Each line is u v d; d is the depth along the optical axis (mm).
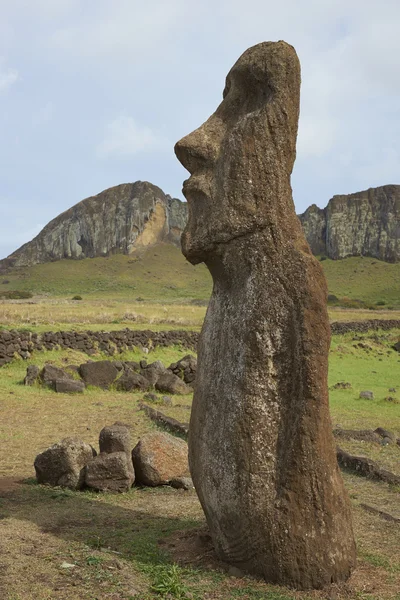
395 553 5492
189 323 32375
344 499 4730
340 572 4598
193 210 5227
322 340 4664
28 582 4438
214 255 5117
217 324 5098
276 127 4887
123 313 35625
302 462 4523
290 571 4480
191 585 4520
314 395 4590
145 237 148000
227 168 4957
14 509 6504
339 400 16672
